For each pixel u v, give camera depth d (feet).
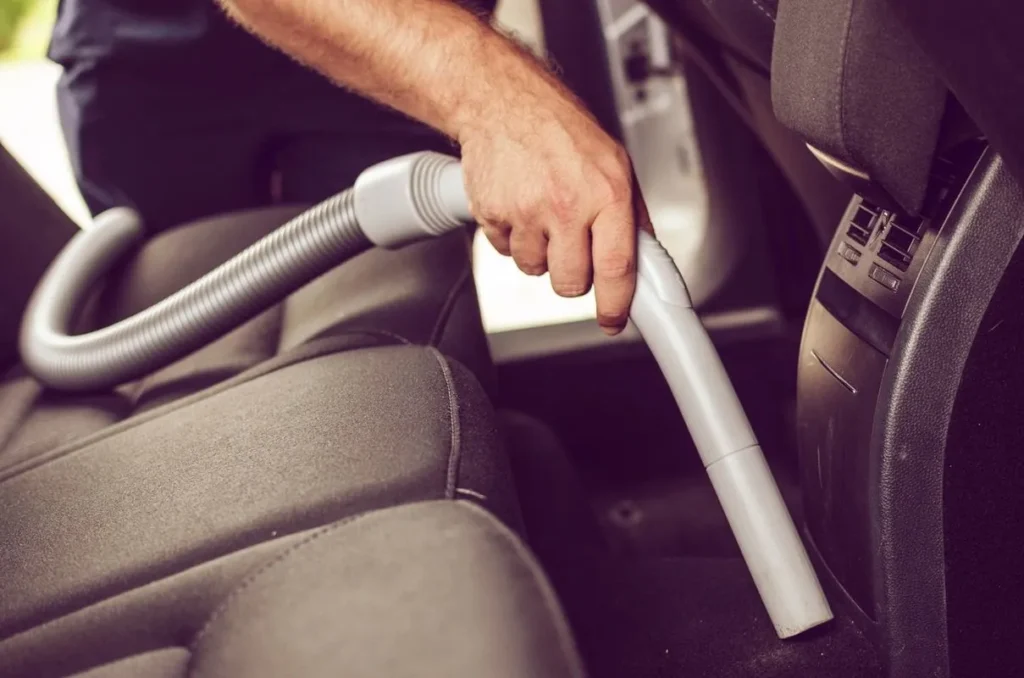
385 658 1.26
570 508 3.19
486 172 2.15
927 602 1.93
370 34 2.21
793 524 2.01
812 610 1.96
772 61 1.78
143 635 1.53
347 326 2.53
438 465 1.68
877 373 1.89
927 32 1.42
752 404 3.99
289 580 1.44
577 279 2.13
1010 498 1.87
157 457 1.95
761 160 3.78
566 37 3.90
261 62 3.35
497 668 1.24
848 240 2.11
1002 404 1.80
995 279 1.71
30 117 4.23
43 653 1.56
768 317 3.90
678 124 3.90
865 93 1.57
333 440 1.79
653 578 2.59
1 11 4.11
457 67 2.18
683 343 2.05
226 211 3.75
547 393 4.03
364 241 2.49
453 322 2.57
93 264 3.14
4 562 1.78
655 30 3.82
